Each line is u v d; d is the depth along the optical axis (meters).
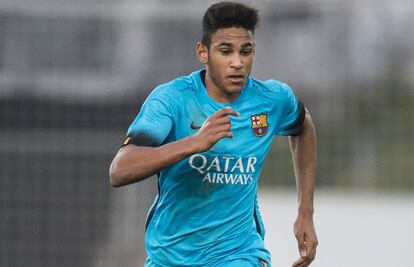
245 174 17.70
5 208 37.50
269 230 33.94
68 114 37.84
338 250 34.16
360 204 34.97
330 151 36.62
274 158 37.19
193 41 39.53
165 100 17.08
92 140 37.75
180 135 17.23
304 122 19.31
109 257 37.53
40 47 39.22
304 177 19.84
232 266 17.64
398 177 36.00
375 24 38.75
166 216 17.95
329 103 37.91
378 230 34.16
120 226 37.81
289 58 39.38
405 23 38.75
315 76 38.69
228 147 17.41
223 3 16.92
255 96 17.94
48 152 37.62
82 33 39.56
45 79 38.59
